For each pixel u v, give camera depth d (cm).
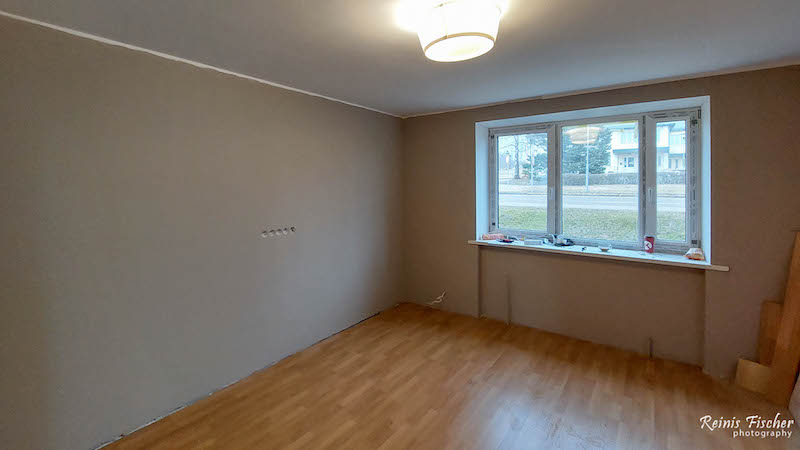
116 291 214
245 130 275
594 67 252
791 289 240
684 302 297
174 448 209
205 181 253
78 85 195
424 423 228
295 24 183
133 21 180
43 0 158
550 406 243
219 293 265
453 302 415
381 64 246
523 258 373
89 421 206
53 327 192
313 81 287
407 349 327
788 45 213
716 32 194
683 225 317
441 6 156
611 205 348
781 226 250
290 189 310
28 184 182
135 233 220
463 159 393
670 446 206
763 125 251
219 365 267
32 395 187
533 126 380
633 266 317
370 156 390
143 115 221
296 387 269
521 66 249
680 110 312
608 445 207
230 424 229
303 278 326
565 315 354
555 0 159
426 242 429
